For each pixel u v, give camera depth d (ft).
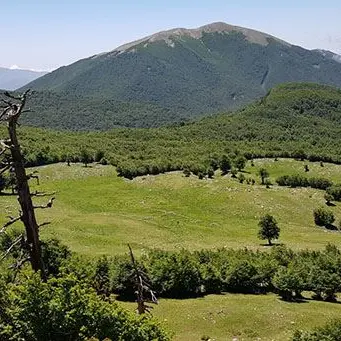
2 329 55.57
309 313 205.46
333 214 473.67
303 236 408.87
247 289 244.22
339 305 228.02
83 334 58.59
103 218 394.52
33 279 55.06
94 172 587.68
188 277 228.22
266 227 370.94
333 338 130.52
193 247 342.03
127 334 61.57
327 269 238.68
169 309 200.64
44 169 576.61
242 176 554.46
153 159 628.28
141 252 304.09
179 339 172.14
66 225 362.53
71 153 618.44
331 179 608.19
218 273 238.27
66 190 522.88
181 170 593.01
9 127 49.62
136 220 407.85
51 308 56.70
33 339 55.93
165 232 383.45
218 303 211.41
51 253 154.30
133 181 563.07
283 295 235.61
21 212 51.96
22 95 49.57
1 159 50.21
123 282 209.77
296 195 513.86
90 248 312.50
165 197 516.32
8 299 57.26
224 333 182.29
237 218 470.39
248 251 298.97
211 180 551.18
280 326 189.88
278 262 262.88
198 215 475.31
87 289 63.05
